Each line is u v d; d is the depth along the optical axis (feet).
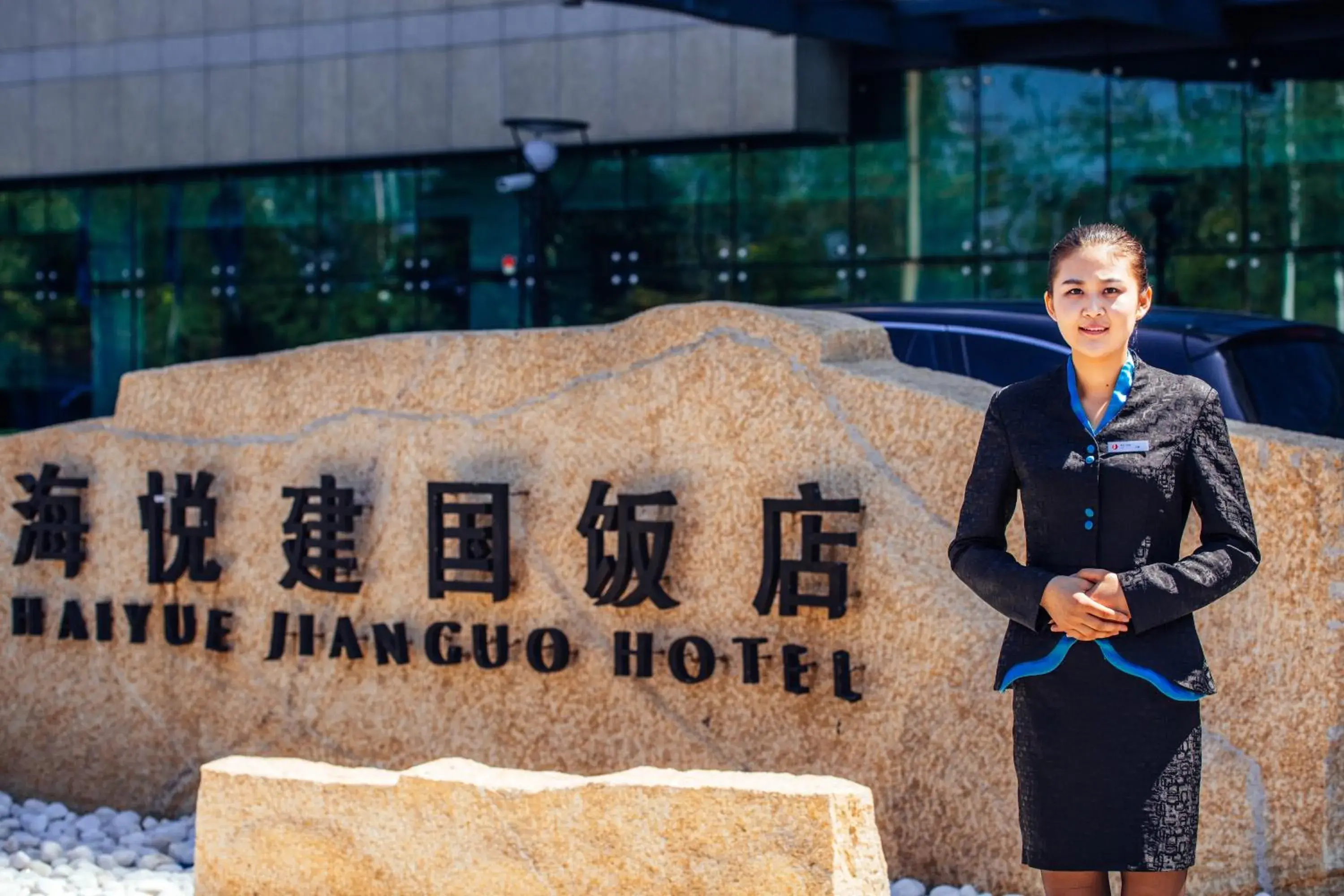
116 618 23.66
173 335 60.03
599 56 51.90
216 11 57.62
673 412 20.35
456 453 21.59
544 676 20.97
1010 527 18.31
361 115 55.57
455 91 54.19
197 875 17.11
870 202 49.93
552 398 21.12
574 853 15.33
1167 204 46.80
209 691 23.06
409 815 16.11
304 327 57.98
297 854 16.61
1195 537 17.67
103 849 21.89
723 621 19.95
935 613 18.58
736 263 51.47
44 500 23.94
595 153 53.01
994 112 48.44
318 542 22.16
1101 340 13.05
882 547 19.01
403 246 56.29
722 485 20.01
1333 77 44.80
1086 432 13.15
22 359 62.44
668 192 52.19
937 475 18.86
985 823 18.24
